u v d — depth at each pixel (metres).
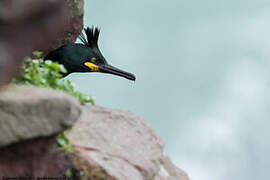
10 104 7.68
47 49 15.48
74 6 14.37
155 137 11.41
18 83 9.48
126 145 10.48
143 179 10.03
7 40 7.40
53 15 7.57
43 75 10.36
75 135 10.07
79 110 8.23
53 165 8.75
